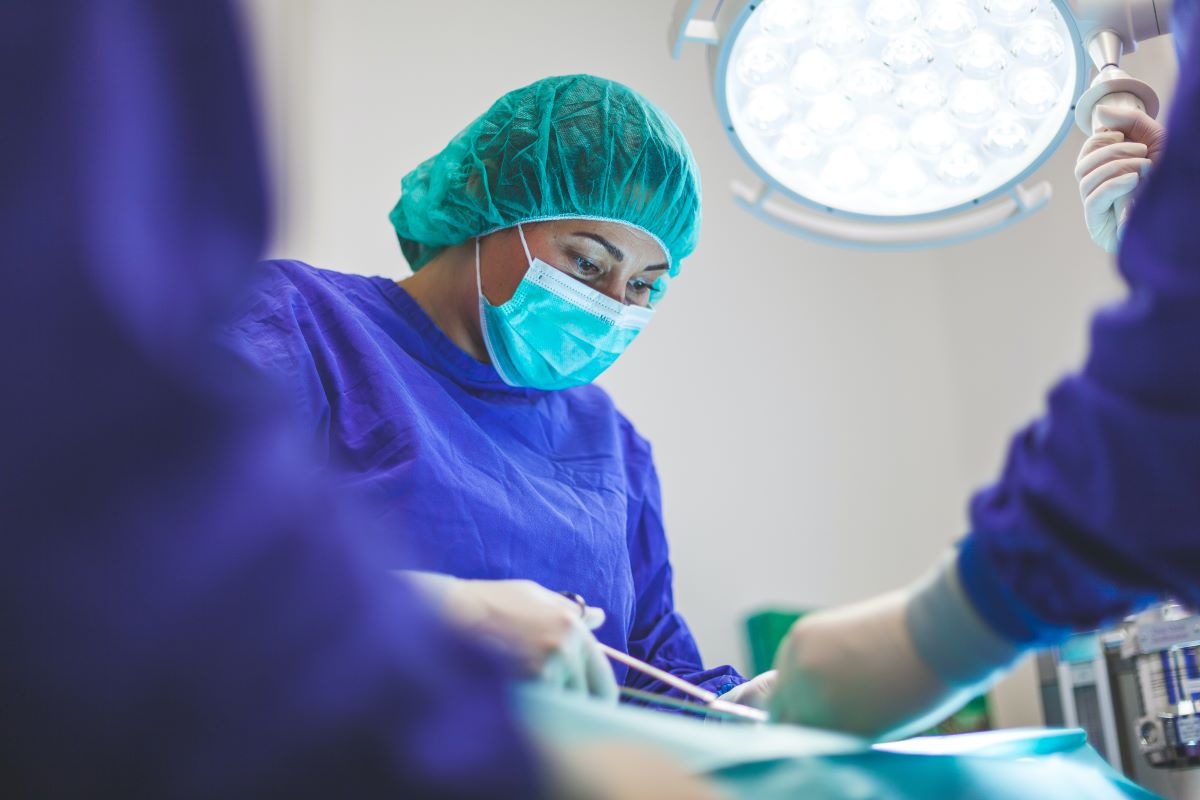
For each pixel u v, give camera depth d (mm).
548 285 1821
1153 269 763
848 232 1753
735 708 1203
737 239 3516
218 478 493
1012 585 898
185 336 508
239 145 547
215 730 479
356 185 2992
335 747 488
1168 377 762
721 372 3377
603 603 1758
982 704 3098
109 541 474
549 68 3314
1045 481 852
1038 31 1558
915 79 1607
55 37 496
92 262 482
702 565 3201
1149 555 799
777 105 1624
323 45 3051
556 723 668
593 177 1807
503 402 1901
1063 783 1001
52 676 473
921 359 3615
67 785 477
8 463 469
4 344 474
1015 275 3416
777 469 3365
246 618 490
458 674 544
